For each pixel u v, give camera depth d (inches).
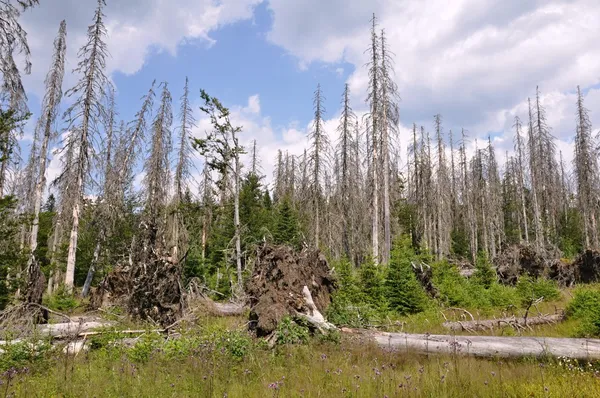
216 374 310.8
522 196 1835.6
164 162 1149.7
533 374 305.4
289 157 2076.8
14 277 581.9
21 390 274.2
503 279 1032.2
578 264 1003.9
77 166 960.9
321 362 348.8
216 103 962.7
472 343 416.2
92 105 973.2
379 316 600.4
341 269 710.5
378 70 1094.4
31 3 551.2
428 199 1758.1
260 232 1054.4
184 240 1035.9
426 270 828.0
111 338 438.3
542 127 1715.1
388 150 1082.7
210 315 642.8
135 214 1187.9
